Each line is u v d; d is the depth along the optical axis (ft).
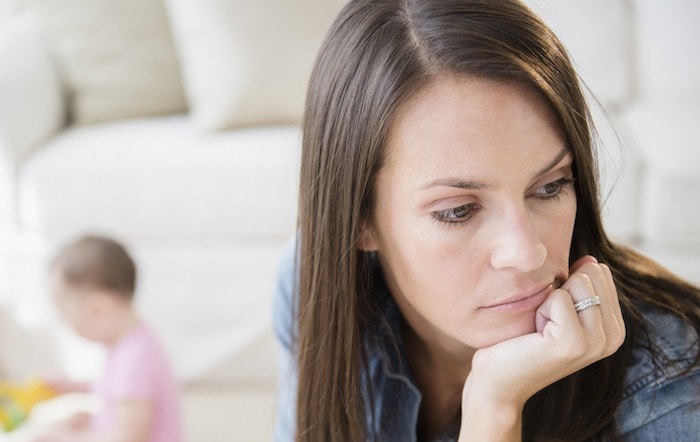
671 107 7.52
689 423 2.86
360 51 2.75
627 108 7.66
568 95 2.64
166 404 6.16
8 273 7.47
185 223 7.20
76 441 5.94
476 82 2.55
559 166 2.63
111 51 8.20
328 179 2.94
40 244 7.39
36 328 7.50
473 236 2.67
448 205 2.64
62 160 7.36
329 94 2.88
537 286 2.69
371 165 2.77
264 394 7.25
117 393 6.03
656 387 2.89
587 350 2.67
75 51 8.20
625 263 3.14
